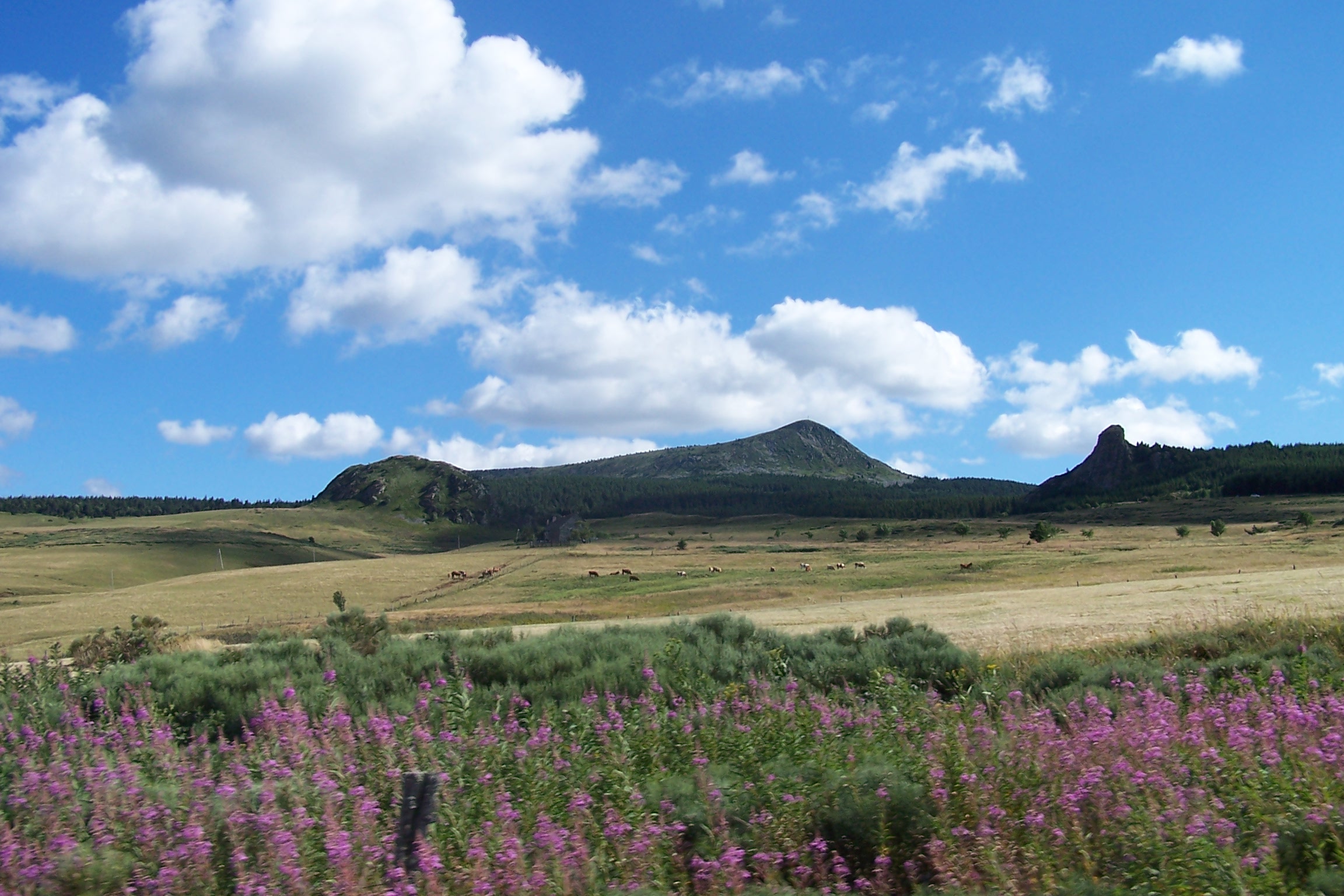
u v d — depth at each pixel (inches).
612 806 263.9
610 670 492.1
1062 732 309.1
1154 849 216.2
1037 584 2480.3
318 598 3676.2
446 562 5856.3
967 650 662.5
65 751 322.3
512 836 230.2
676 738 346.0
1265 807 235.5
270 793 249.1
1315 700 337.4
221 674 464.4
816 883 231.1
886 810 249.0
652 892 212.5
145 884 218.1
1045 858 218.5
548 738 322.7
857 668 536.1
